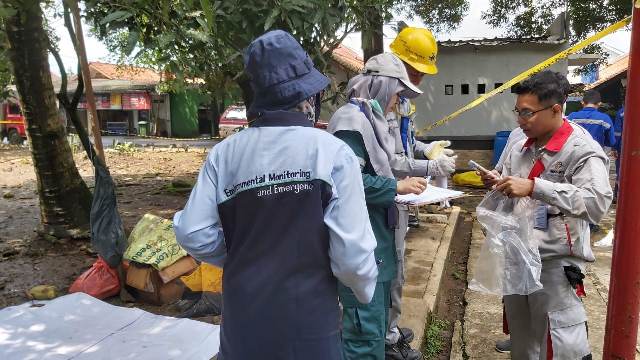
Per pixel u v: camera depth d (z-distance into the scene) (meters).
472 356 3.80
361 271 1.87
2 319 3.62
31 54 5.36
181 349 3.28
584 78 21.20
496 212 2.66
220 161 1.97
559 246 2.55
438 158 2.95
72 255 5.49
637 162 2.18
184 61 3.64
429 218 7.13
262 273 1.85
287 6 3.45
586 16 13.62
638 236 2.23
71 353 3.22
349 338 2.71
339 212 1.87
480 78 10.02
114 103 30.22
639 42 2.12
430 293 4.68
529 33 14.22
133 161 14.32
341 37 4.58
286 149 1.88
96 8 3.64
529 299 2.70
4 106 23.34
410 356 3.39
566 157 2.50
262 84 1.94
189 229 1.91
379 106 2.77
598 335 4.02
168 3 3.20
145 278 4.12
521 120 2.56
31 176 11.88
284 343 1.86
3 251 5.65
